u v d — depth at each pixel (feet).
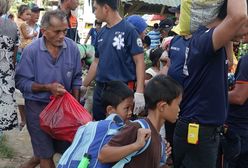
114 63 13.97
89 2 54.70
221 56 10.50
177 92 9.23
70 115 12.72
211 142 10.75
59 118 12.74
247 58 12.47
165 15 45.03
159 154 9.07
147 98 9.33
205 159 10.80
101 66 14.19
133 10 44.45
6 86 14.47
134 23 16.60
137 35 13.92
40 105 13.42
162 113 9.27
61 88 12.95
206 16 10.48
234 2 9.46
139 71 13.78
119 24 14.01
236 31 9.62
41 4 55.31
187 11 10.71
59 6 19.92
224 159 11.98
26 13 27.91
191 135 10.66
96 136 10.31
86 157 9.98
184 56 10.95
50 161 13.65
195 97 10.71
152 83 9.32
